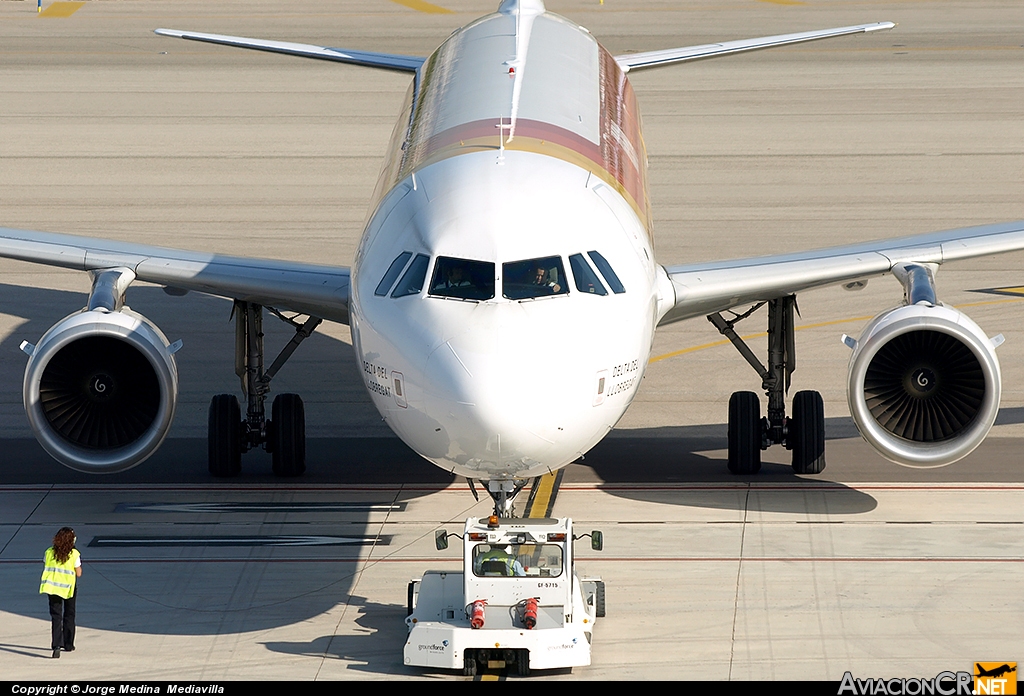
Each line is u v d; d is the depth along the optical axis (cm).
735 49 10312
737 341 7450
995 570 6134
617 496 7112
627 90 8981
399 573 6197
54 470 7550
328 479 7419
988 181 13538
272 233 11944
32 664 5284
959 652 5353
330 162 14550
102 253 7212
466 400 4903
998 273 11012
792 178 13812
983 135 15450
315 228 12119
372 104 17388
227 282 7012
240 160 14638
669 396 8656
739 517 6806
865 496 7075
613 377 5225
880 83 18500
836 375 8912
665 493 7156
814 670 5203
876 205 12756
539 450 5003
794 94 17850
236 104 17425
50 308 10281
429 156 6494
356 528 6731
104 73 19588
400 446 7938
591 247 5491
